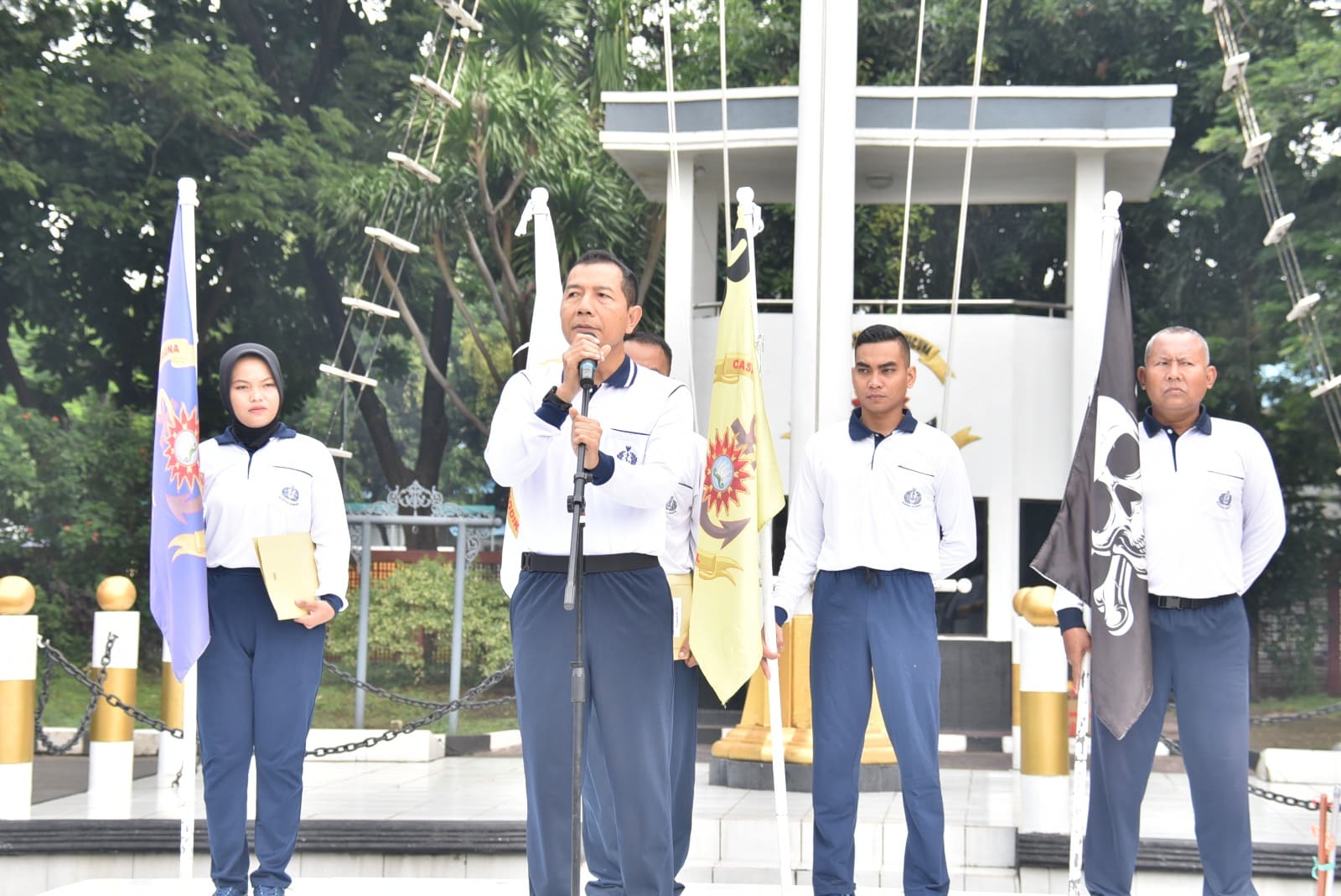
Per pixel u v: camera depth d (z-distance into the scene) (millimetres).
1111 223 5113
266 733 5207
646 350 5844
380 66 19938
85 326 20094
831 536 5418
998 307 19609
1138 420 5363
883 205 18672
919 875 5254
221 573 5246
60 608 17812
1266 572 17484
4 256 18391
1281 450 18109
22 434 17906
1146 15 17703
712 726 11320
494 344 25328
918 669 5270
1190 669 4883
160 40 19562
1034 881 6734
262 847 5211
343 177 18156
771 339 11664
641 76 19375
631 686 4289
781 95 10875
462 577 12000
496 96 15016
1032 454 11625
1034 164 11500
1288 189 17031
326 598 5332
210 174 19375
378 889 6082
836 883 5309
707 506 5199
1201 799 4895
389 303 18438
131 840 6879
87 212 18016
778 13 19016
